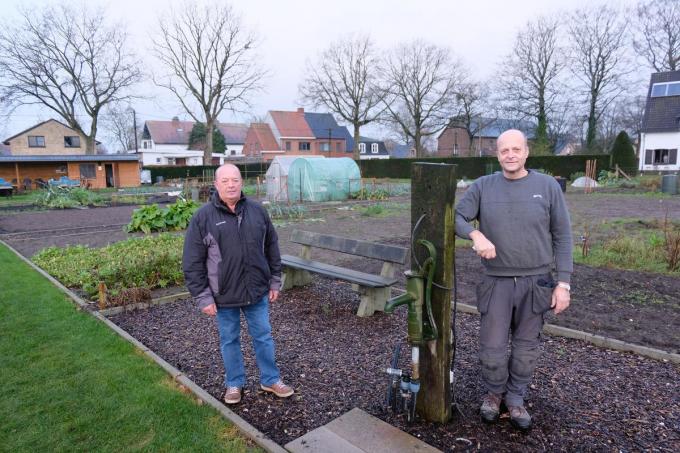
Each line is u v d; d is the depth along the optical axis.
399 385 3.04
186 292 5.80
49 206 21.09
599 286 5.70
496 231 2.56
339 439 2.66
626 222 11.70
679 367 3.52
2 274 6.98
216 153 65.50
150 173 41.34
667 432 2.67
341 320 4.77
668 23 36.25
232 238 2.92
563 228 2.55
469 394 3.17
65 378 3.52
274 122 60.00
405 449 2.55
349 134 65.00
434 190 2.59
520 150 2.47
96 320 4.80
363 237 10.59
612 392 3.15
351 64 44.59
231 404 3.14
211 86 40.44
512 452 2.53
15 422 2.94
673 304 4.98
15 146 45.78
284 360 3.82
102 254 7.45
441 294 2.66
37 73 35.53
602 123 43.91
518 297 2.59
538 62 37.59
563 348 3.93
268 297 3.37
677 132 31.91
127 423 2.92
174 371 3.59
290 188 22.36
